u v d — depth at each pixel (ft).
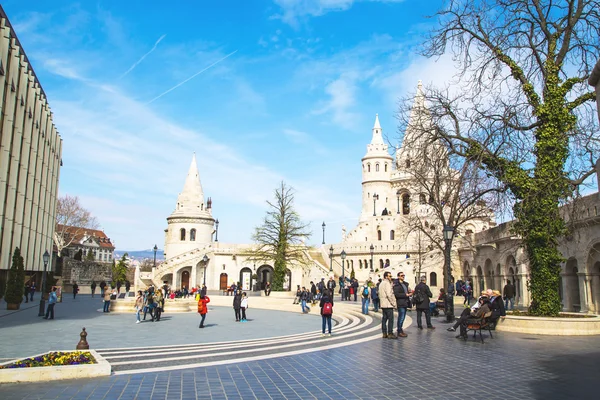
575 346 44.65
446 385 29.30
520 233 63.21
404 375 32.17
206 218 249.14
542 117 61.11
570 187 58.80
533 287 61.26
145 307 83.87
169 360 38.24
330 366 35.32
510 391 27.86
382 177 267.80
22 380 30.01
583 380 30.55
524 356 39.34
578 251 83.30
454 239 160.35
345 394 27.25
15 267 102.94
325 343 47.70
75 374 31.24
